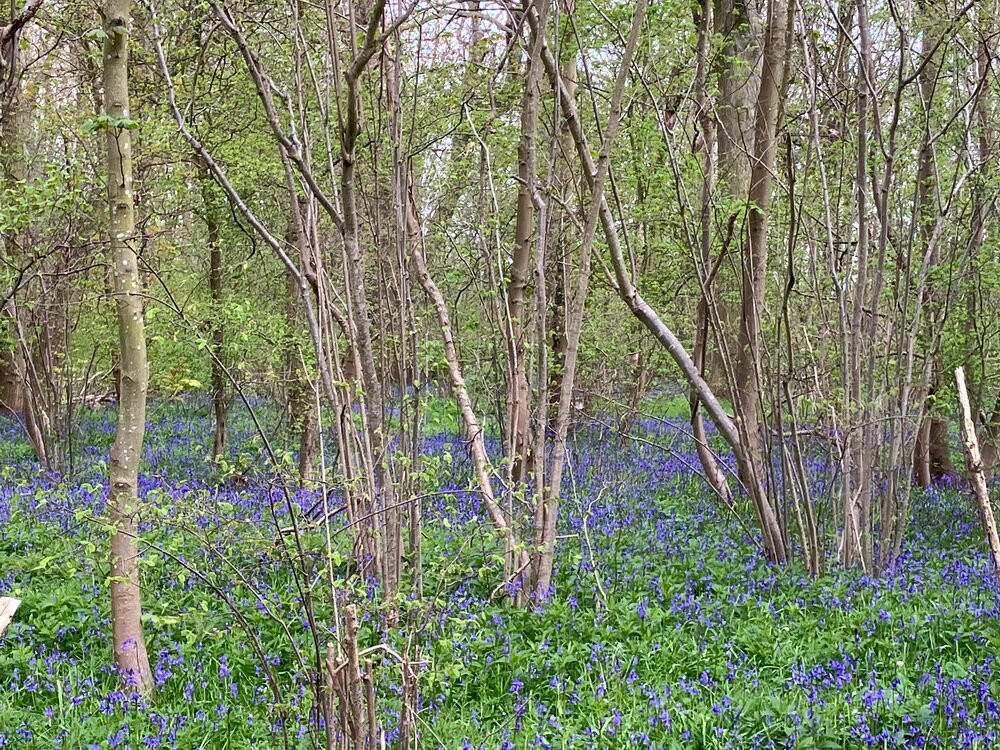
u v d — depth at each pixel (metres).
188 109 8.03
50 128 9.78
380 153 7.50
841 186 8.42
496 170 8.53
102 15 4.81
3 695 4.93
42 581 6.84
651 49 8.11
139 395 4.93
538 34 6.32
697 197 9.32
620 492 10.93
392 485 5.52
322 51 6.73
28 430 12.72
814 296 8.82
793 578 7.36
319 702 3.64
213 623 5.75
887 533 7.95
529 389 7.58
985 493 4.58
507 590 6.63
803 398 8.42
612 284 7.61
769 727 4.69
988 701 4.92
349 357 8.19
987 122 9.08
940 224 7.79
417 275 8.09
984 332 9.67
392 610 5.05
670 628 6.15
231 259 11.61
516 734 4.62
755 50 9.45
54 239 9.35
